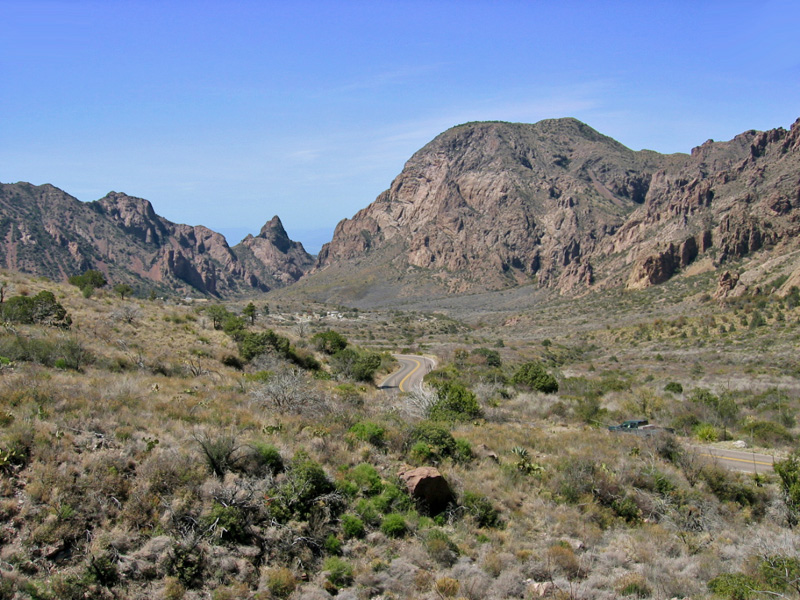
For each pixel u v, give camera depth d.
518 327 149.12
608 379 48.12
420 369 56.41
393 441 19.08
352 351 48.25
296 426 18.78
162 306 51.66
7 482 11.26
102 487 11.85
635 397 37.47
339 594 11.13
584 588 11.93
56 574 9.82
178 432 15.67
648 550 14.27
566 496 17.34
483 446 20.77
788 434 25.28
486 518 15.34
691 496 17.58
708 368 61.03
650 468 19.19
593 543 14.77
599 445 22.41
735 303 97.06
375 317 175.88
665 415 30.94
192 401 19.78
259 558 11.67
